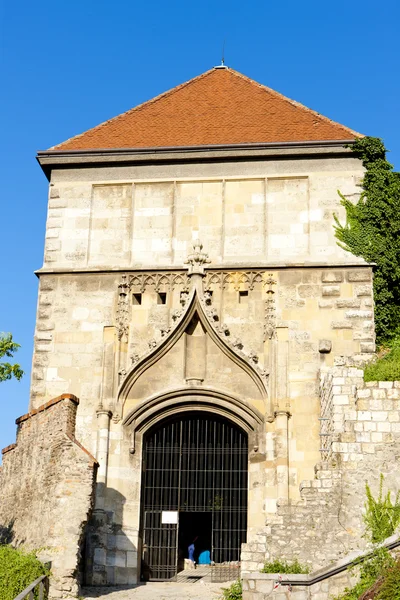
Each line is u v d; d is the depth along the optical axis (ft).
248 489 94.12
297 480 93.09
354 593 63.98
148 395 98.12
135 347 100.07
